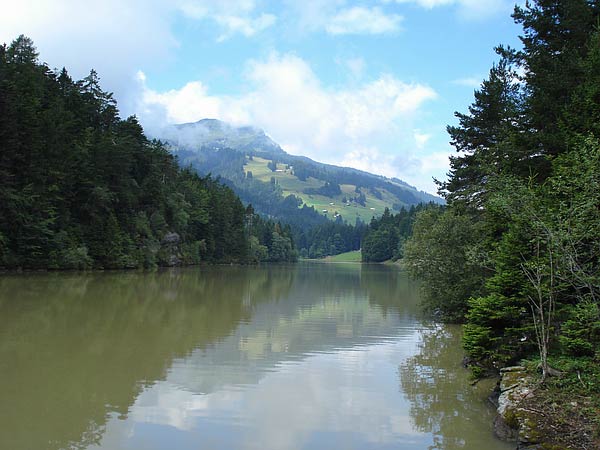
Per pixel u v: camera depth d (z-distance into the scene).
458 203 25.94
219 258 101.62
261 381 12.56
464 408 10.79
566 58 16.97
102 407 10.23
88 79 76.06
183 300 30.17
